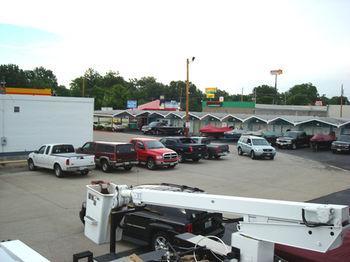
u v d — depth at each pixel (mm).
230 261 4848
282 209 4488
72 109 28672
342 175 23891
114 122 66562
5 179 19875
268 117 53062
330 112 74812
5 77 121812
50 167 21062
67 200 15297
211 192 17609
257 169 25484
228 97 153625
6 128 25422
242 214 4906
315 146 40500
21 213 13336
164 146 26141
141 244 9672
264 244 4762
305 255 6270
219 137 52750
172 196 5875
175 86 163875
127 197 6578
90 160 20844
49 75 162125
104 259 5621
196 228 9109
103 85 149000
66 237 10875
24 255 4180
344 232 4078
